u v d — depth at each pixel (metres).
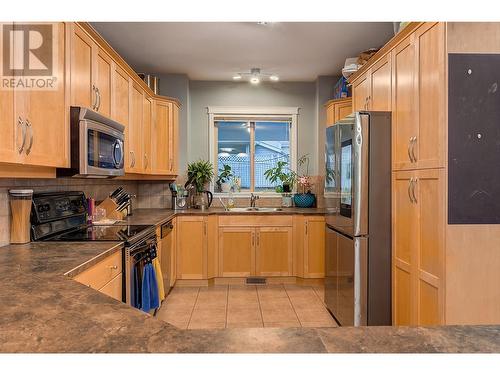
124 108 3.19
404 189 2.39
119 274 2.24
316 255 4.41
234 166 5.36
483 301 1.90
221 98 5.19
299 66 4.55
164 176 4.55
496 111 1.91
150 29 3.44
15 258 1.80
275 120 5.28
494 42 1.91
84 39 2.36
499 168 1.90
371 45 3.86
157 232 3.27
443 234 1.91
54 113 1.98
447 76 1.89
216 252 4.46
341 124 2.98
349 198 2.74
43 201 2.46
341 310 2.97
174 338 0.81
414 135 2.23
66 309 1.03
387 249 2.61
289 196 5.11
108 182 3.91
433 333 0.83
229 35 3.61
